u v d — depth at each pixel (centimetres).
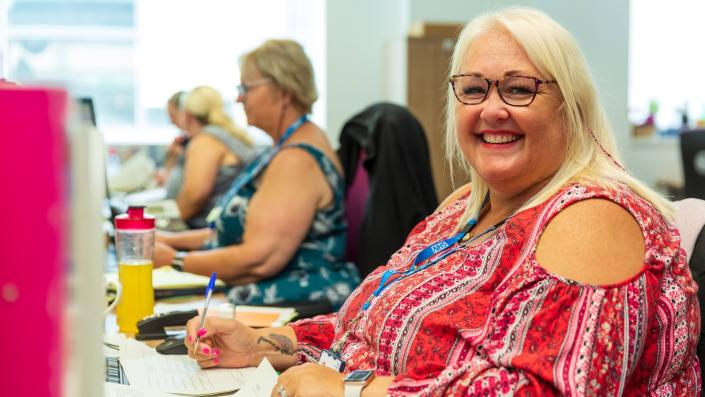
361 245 255
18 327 55
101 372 65
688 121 593
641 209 120
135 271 183
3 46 539
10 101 53
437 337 127
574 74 132
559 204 121
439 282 132
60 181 54
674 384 124
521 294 116
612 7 559
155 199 438
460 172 169
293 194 244
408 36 488
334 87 563
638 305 112
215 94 417
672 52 588
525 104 132
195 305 205
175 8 550
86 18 545
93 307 61
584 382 106
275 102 255
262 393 133
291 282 246
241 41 557
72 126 55
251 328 160
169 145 552
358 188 271
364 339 142
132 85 552
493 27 138
